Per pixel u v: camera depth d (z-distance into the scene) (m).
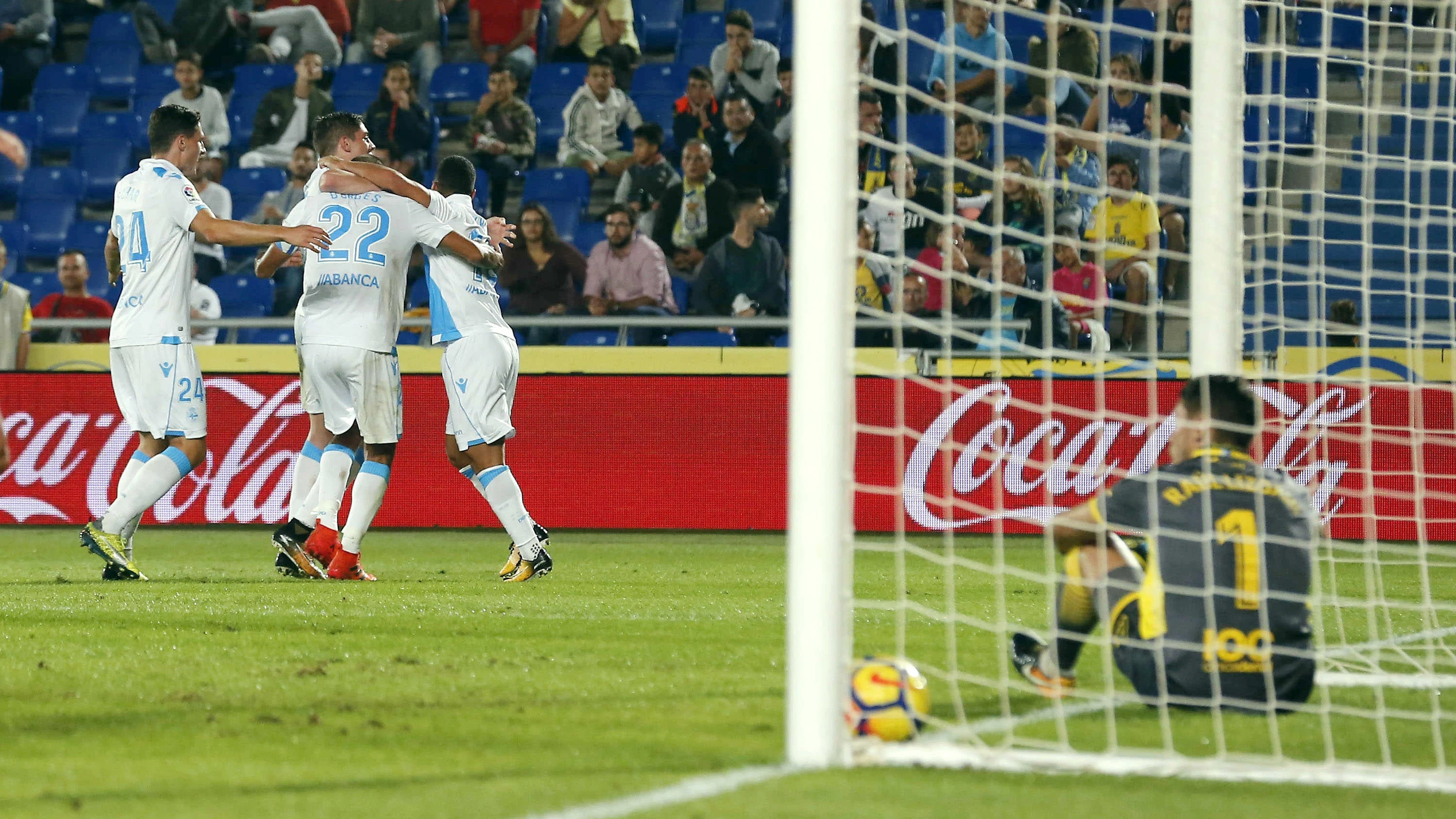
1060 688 12.59
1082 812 8.63
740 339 38.75
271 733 10.84
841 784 9.19
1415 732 11.64
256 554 30.12
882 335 35.81
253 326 36.19
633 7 52.88
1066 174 38.75
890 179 39.03
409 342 39.78
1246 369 32.31
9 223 48.28
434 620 18.09
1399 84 42.16
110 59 53.69
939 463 34.03
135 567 23.94
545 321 35.00
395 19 52.38
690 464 36.00
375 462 23.84
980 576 25.42
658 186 43.94
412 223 23.44
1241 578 11.68
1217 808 8.86
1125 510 12.10
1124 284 35.66
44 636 16.42
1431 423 31.98
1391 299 40.28
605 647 15.80
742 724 11.31
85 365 37.75
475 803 8.66
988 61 15.63
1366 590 25.20
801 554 9.88
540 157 49.78
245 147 51.31
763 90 46.50
